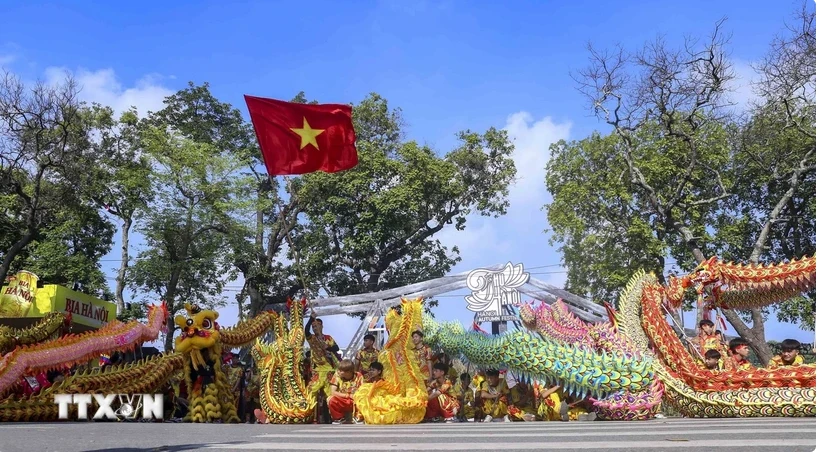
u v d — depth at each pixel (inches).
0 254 1127.6
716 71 820.0
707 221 1019.3
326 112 569.9
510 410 468.4
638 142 1032.2
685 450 178.4
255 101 561.0
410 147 1289.4
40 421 404.2
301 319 459.8
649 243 959.6
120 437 262.4
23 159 898.7
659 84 844.6
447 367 498.0
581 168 1079.0
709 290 477.4
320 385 433.4
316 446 211.2
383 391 392.2
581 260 1056.8
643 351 426.9
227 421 424.8
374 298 930.7
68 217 1143.0
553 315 574.6
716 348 442.9
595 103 885.2
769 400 353.1
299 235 1373.0
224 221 1189.1
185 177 1154.0
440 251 1409.9
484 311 887.7
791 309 903.1
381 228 1246.9
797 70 803.4
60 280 1152.2
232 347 493.4
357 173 1267.2
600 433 251.0
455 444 212.1
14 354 403.2
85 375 434.3
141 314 1195.9
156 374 464.1
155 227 1130.0
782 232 978.7
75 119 988.6
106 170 1112.8
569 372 410.9
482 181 1355.8
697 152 953.5
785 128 836.0
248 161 1255.5
